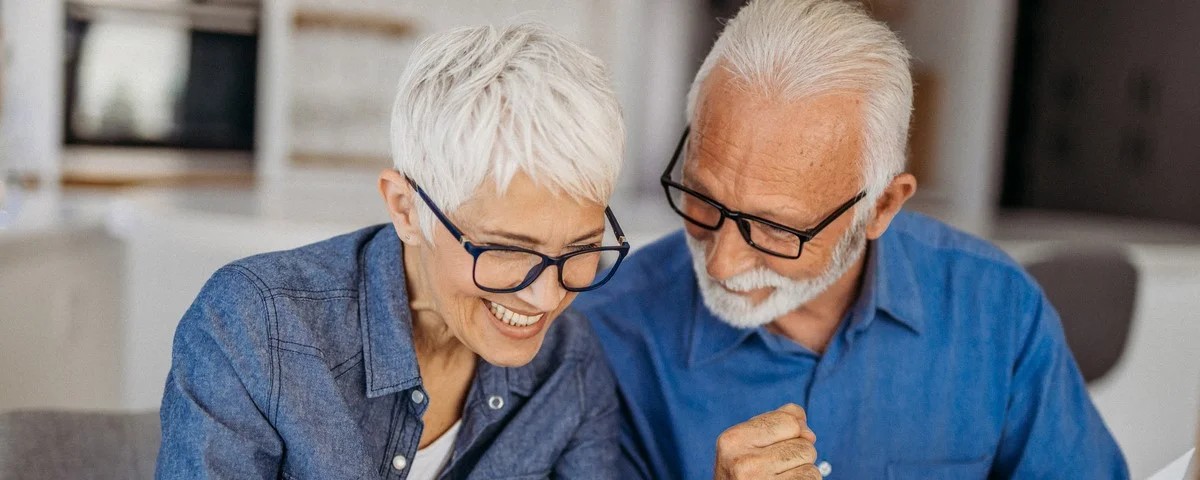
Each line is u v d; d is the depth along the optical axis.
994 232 3.06
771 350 1.35
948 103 4.96
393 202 0.97
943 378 1.38
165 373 2.47
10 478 1.06
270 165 4.73
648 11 5.07
